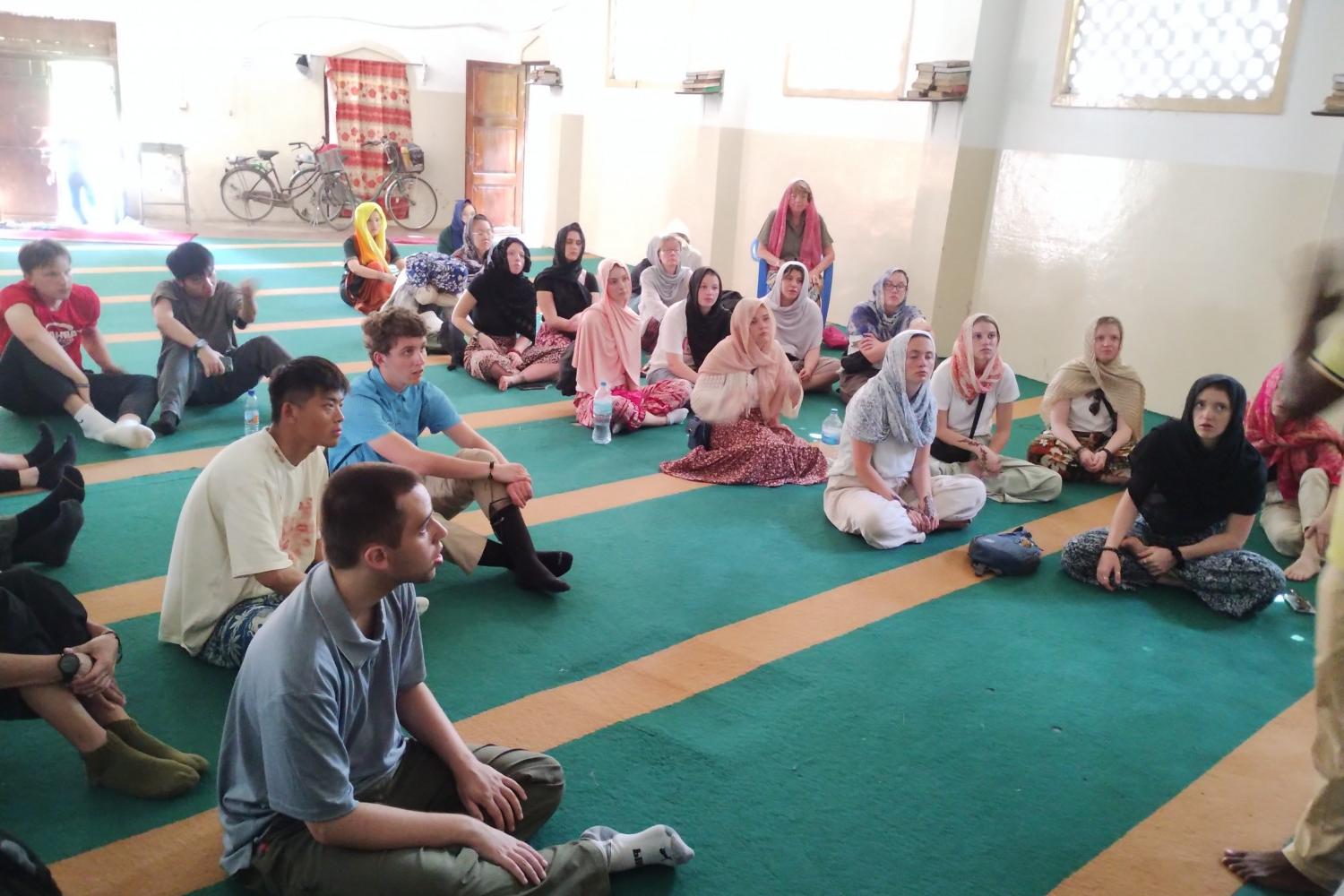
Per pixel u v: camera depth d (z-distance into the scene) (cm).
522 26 1208
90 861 203
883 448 397
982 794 244
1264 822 241
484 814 195
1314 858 210
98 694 226
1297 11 528
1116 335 472
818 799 237
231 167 1144
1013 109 673
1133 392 477
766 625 322
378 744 189
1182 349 598
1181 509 355
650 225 1002
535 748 249
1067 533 418
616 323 520
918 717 276
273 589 253
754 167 876
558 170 1105
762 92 857
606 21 1018
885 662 304
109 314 680
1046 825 234
